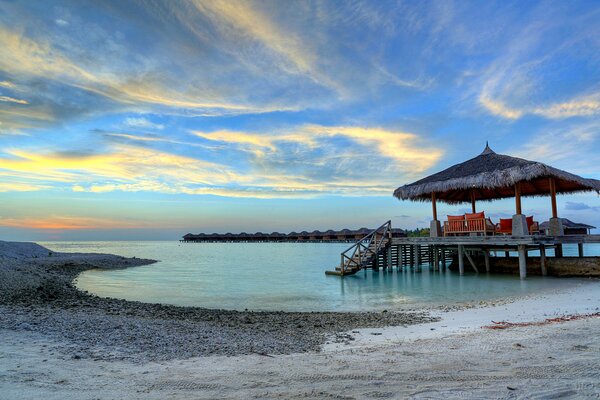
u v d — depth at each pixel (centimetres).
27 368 493
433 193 2189
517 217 1822
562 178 1734
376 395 387
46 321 805
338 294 1498
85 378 459
